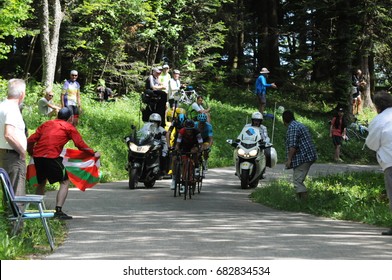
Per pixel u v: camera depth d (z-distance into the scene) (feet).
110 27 296.92
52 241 79.36
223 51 423.23
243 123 310.65
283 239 84.84
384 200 130.52
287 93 381.81
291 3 360.07
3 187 76.23
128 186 167.53
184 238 85.66
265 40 383.65
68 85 201.67
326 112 362.74
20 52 326.65
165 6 325.83
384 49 339.16
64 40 287.89
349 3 324.60
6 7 231.09
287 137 125.08
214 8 362.33
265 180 189.16
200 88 354.54
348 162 287.89
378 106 92.84
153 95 183.42
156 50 333.42
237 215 112.27
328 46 335.26
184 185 139.95
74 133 103.65
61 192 104.01
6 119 82.84
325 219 108.88
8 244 72.90
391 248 78.23
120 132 234.58
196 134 142.92
